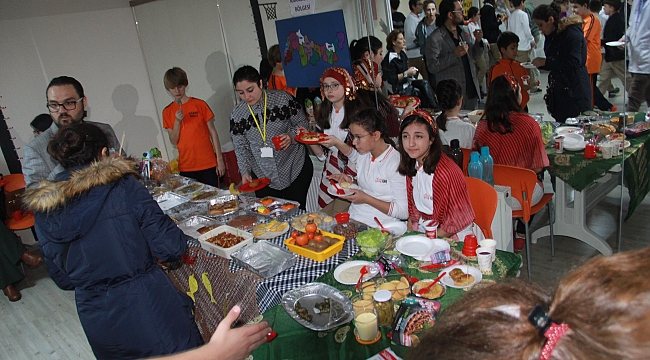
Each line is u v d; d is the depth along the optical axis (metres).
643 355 0.37
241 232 2.33
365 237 1.95
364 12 3.03
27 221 3.55
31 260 3.71
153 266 1.83
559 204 3.08
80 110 2.61
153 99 4.94
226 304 2.19
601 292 0.42
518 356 0.42
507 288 0.52
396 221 2.24
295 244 2.10
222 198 2.83
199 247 2.30
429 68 2.92
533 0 2.44
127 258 1.72
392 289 1.65
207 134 4.09
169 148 5.11
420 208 2.31
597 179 2.86
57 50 4.27
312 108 3.97
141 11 4.60
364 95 2.98
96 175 1.64
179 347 1.85
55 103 2.53
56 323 3.19
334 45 3.15
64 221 1.60
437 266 1.77
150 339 1.78
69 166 1.72
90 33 4.44
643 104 2.38
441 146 2.17
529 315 0.45
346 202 3.10
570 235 3.09
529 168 2.72
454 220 2.15
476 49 2.73
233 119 3.30
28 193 1.62
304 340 1.49
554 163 2.75
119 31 4.62
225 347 1.03
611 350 0.38
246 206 2.72
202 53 4.75
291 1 3.40
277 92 3.27
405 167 2.26
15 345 2.99
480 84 2.82
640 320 0.38
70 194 1.60
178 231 1.87
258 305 1.94
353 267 1.88
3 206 3.49
